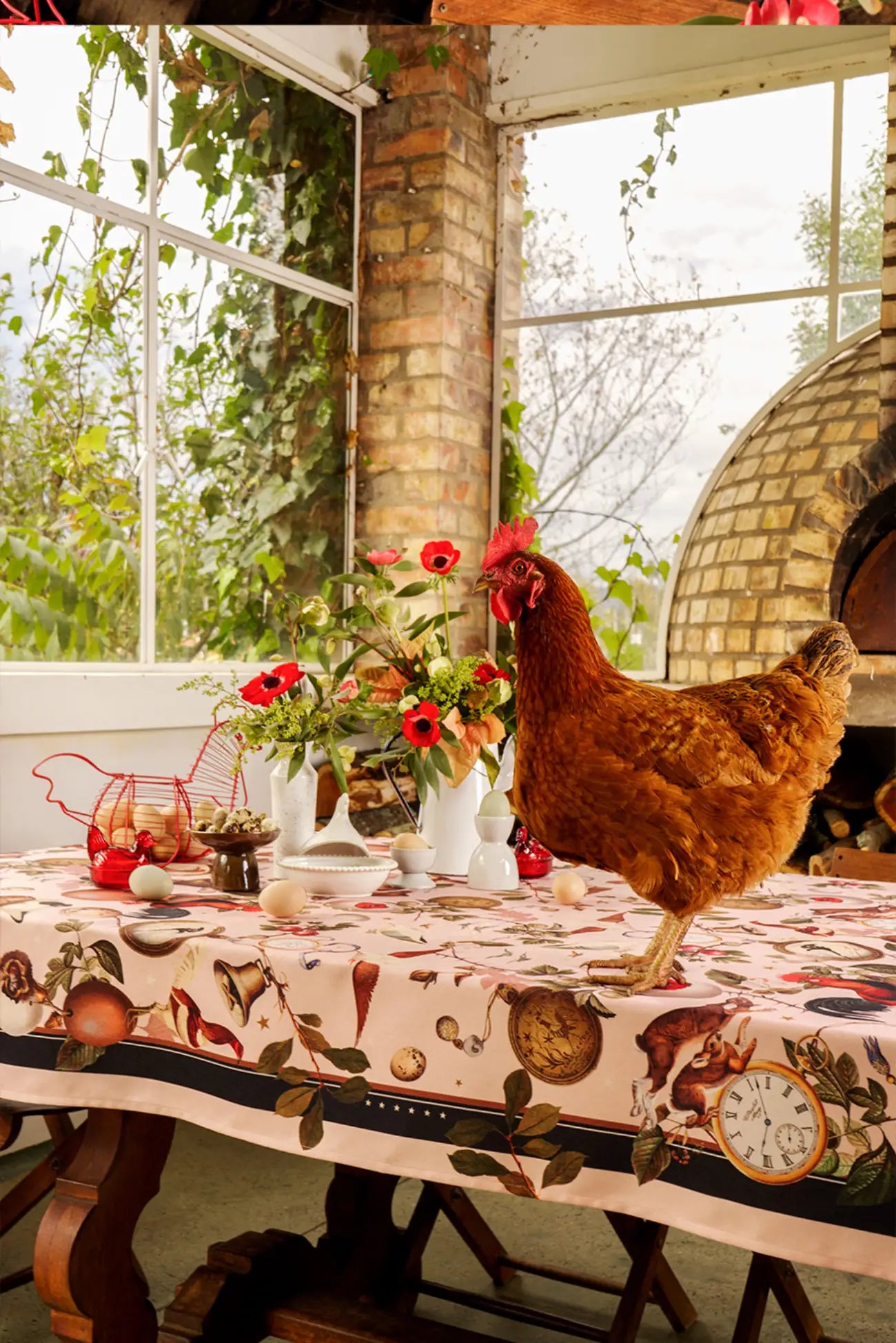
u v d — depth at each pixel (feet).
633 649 14.37
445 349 14.05
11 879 6.59
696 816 4.29
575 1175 4.22
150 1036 5.21
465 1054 4.45
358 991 4.68
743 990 4.37
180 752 11.14
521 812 4.67
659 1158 4.08
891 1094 3.71
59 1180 5.56
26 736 9.55
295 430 13.48
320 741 6.81
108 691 10.19
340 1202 6.98
